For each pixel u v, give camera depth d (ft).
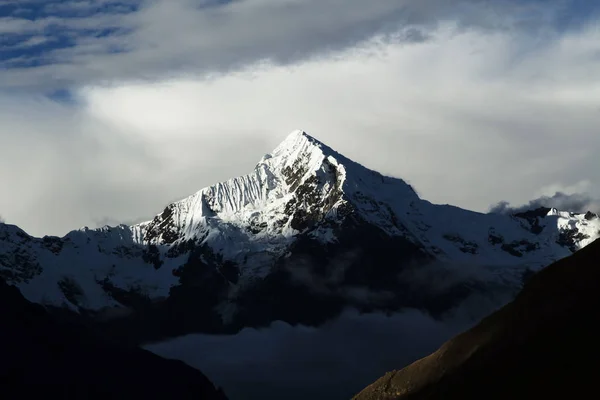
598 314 418.72
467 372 442.50
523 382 415.23
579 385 399.24
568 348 413.80
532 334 430.61
